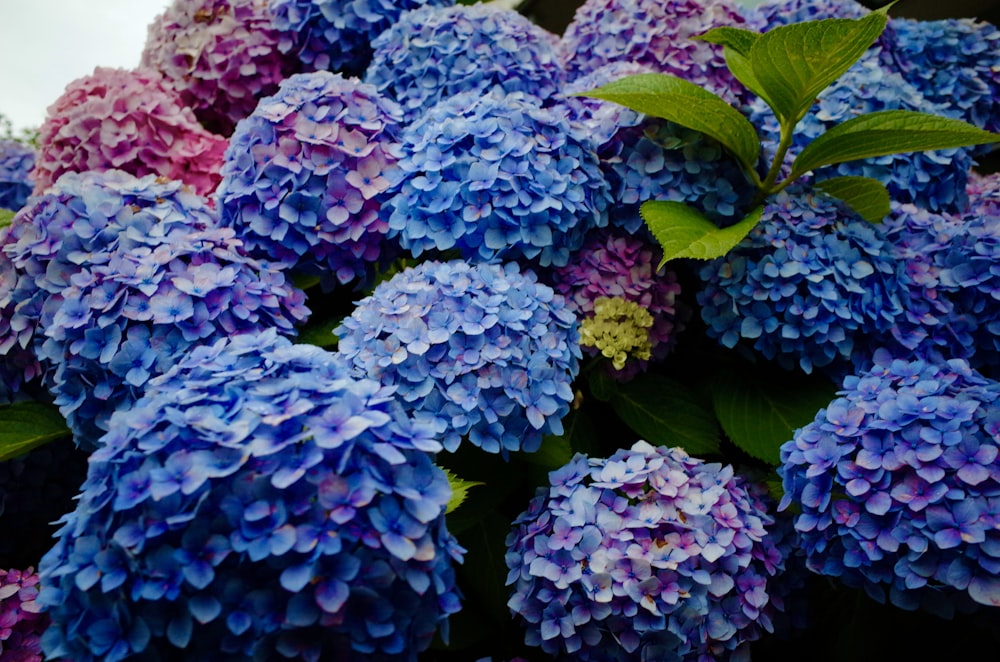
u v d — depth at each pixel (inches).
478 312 34.9
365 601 29.1
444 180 37.4
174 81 44.8
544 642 34.3
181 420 29.7
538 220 37.2
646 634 33.7
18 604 35.3
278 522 29.1
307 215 37.6
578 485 35.4
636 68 40.6
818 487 34.0
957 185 43.0
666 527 34.4
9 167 49.3
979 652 36.4
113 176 38.5
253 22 44.7
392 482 29.8
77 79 43.0
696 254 36.3
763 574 35.5
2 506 38.5
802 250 37.9
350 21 44.4
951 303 38.7
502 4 71.8
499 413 34.4
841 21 35.6
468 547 37.1
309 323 40.2
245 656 29.0
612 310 38.2
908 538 32.5
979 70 47.0
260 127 38.1
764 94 39.3
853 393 35.1
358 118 38.8
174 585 28.9
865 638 36.9
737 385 39.7
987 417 32.9
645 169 39.2
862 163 41.3
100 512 29.8
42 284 35.9
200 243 36.4
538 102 41.0
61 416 38.0
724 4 42.6
